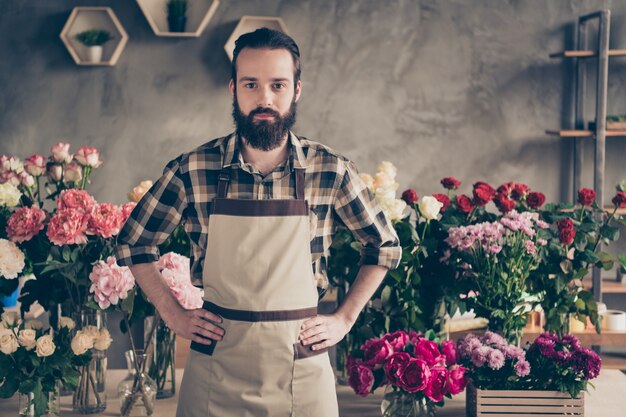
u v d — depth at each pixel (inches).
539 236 90.2
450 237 86.9
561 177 195.5
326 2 191.9
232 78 72.0
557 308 91.7
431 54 193.3
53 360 77.4
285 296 69.7
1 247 81.4
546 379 78.5
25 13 190.7
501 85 194.2
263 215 69.9
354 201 73.5
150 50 192.2
